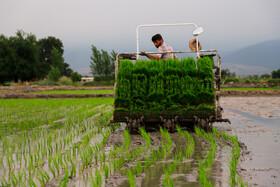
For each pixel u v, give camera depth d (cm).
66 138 615
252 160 413
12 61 5747
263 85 3888
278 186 307
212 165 388
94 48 6175
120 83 666
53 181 340
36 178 354
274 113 1077
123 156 432
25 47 5872
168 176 335
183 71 663
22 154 480
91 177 348
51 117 1019
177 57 758
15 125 834
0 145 558
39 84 5306
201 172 330
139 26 733
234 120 888
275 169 367
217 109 681
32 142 579
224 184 314
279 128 713
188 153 440
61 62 7188
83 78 11588
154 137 609
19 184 331
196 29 698
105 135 627
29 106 1494
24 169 394
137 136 628
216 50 678
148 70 669
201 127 653
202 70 653
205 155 443
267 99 2058
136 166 390
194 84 656
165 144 532
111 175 355
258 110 1210
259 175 344
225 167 378
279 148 487
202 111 651
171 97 658
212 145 476
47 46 10306
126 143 523
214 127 714
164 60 731
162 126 686
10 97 2475
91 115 1077
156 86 661
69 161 427
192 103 658
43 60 10225
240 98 2208
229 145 518
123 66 669
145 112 659
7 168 400
